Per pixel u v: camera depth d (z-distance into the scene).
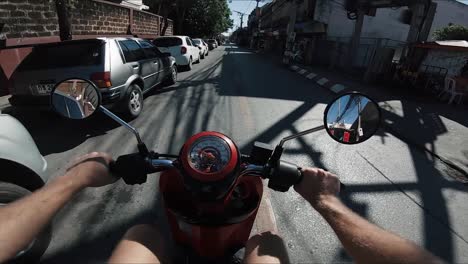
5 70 7.17
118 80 5.25
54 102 1.48
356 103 1.37
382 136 5.63
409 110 7.74
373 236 0.83
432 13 11.82
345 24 20.59
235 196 1.27
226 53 30.17
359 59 17.50
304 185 1.18
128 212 2.90
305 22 20.62
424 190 3.69
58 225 2.69
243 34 70.75
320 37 20.75
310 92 9.62
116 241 2.53
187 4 31.12
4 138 2.16
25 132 2.39
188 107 6.91
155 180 3.47
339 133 1.37
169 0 23.80
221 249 1.22
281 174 1.21
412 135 5.79
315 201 1.10
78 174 1.09
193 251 1.27
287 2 27.98
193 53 15.72
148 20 19.20
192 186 1.02
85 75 4.87
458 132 6.11
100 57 4.99
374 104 1.37
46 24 8.54
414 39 11.91
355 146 4.93
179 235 1.28
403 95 9.62
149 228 1.17
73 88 1.43
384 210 3.22
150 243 1.08
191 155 1.08
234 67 16.14
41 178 2.41
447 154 4.89
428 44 10.63
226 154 1.07
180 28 32.03
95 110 1.40
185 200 1.25
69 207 2.94
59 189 1.00
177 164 1.15
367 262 0.79
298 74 14.45
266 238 1.19
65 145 4.54
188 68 14.20
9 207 0.93
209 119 6.02
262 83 10.98
